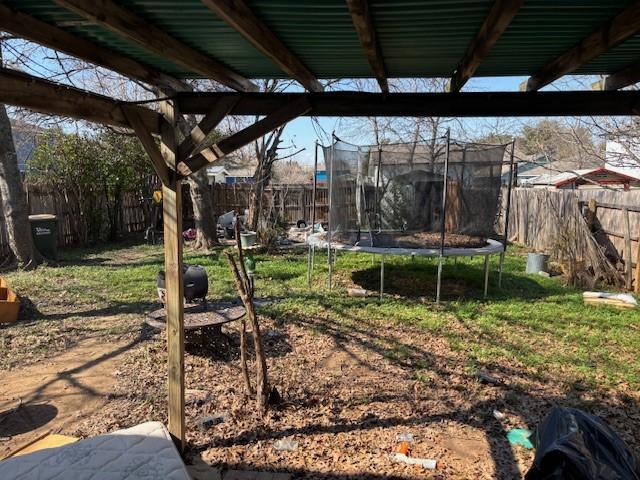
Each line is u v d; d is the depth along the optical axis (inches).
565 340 218.7
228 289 301.7
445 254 282.5
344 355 199.2
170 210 124.0
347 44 105.2
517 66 126.2
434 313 259.8
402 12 85.2
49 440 130.3
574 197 390.6
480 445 132.2
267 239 465.4
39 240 403.9
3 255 406.3
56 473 92.1
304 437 135.6
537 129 581.0
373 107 123.4
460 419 146.8
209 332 203.3
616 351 205.8
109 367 186.1
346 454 127.1
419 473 118.8
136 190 601.6
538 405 155.8
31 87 86.5
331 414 149.1
